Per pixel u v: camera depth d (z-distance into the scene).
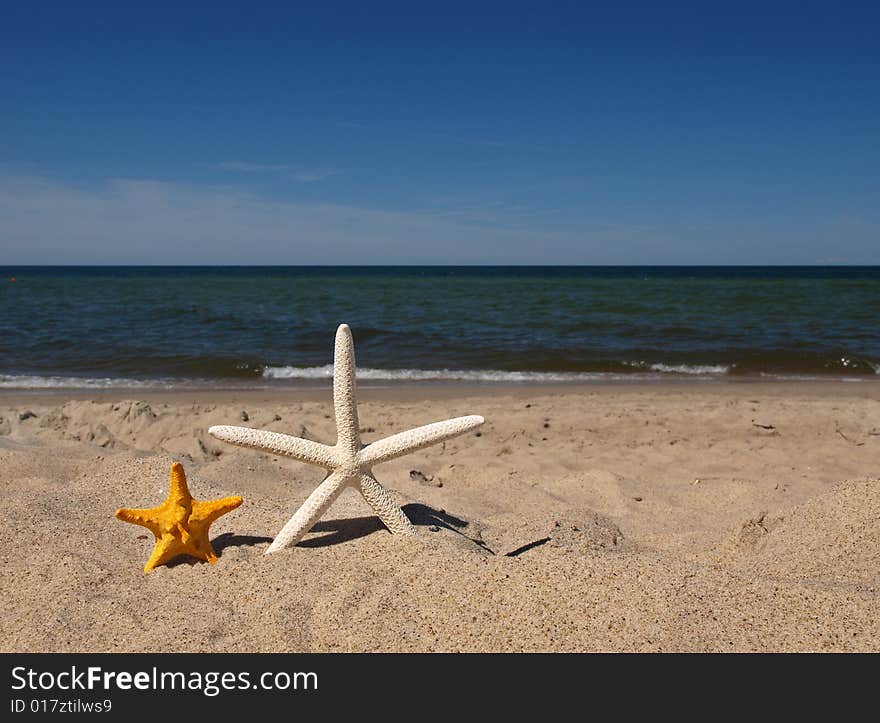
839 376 12.23
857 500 4.00
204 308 25.00
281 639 2.83
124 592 3.21
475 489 5.46
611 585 3.00
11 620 3.00
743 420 7.64
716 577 3.07
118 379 11.52
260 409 8.52
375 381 11.76
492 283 52.44
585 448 6.86
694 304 27.23
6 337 15.94
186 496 3.56
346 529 3.86
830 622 2.75
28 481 4.78
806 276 80.75
